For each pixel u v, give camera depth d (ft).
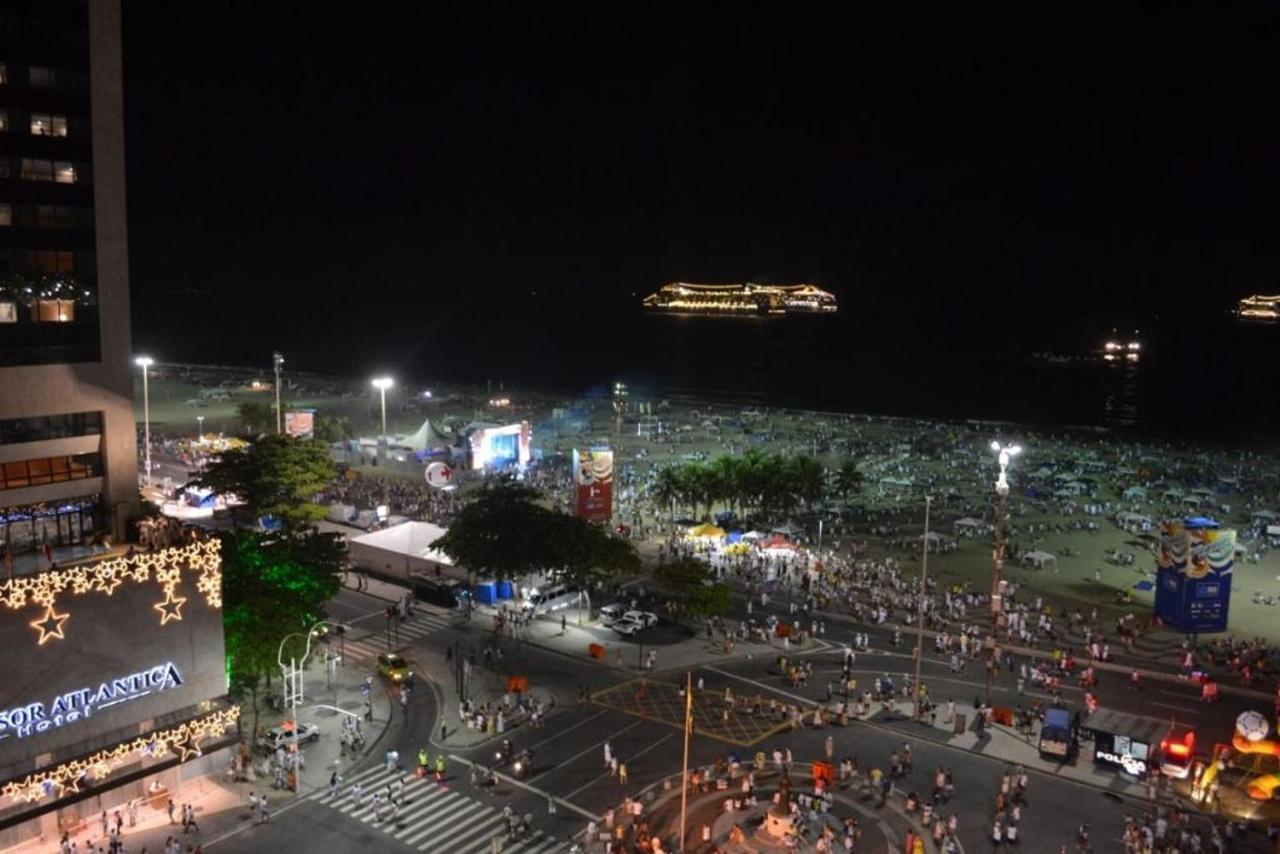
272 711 242.17
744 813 197.16
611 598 326.65
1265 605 332.80
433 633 294.05
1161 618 301.22
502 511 301.22
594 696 253.44
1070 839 191.01
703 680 263.29
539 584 320.09
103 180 218.18
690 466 434.71
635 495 469.16
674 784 209.77
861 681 264.72
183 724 203.51
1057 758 223.92
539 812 198.29
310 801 201.57
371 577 339.16
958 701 252.83
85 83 214.90
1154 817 198.70
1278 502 487.20
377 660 270.67
